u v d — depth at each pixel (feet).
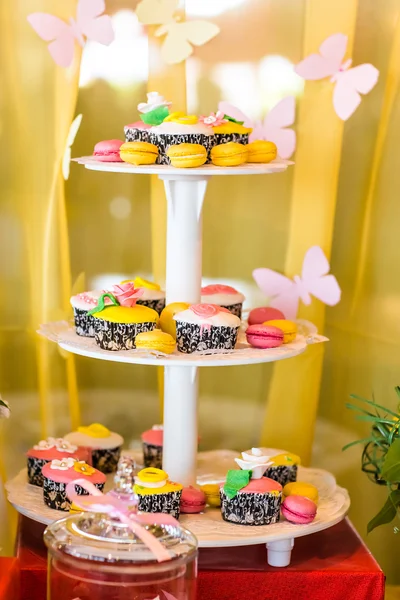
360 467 5.76
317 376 5.67
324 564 4.33
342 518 4.52
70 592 3.42
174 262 4.46
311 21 5.39
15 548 4.71
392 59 5.38
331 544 4.62
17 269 5.51
